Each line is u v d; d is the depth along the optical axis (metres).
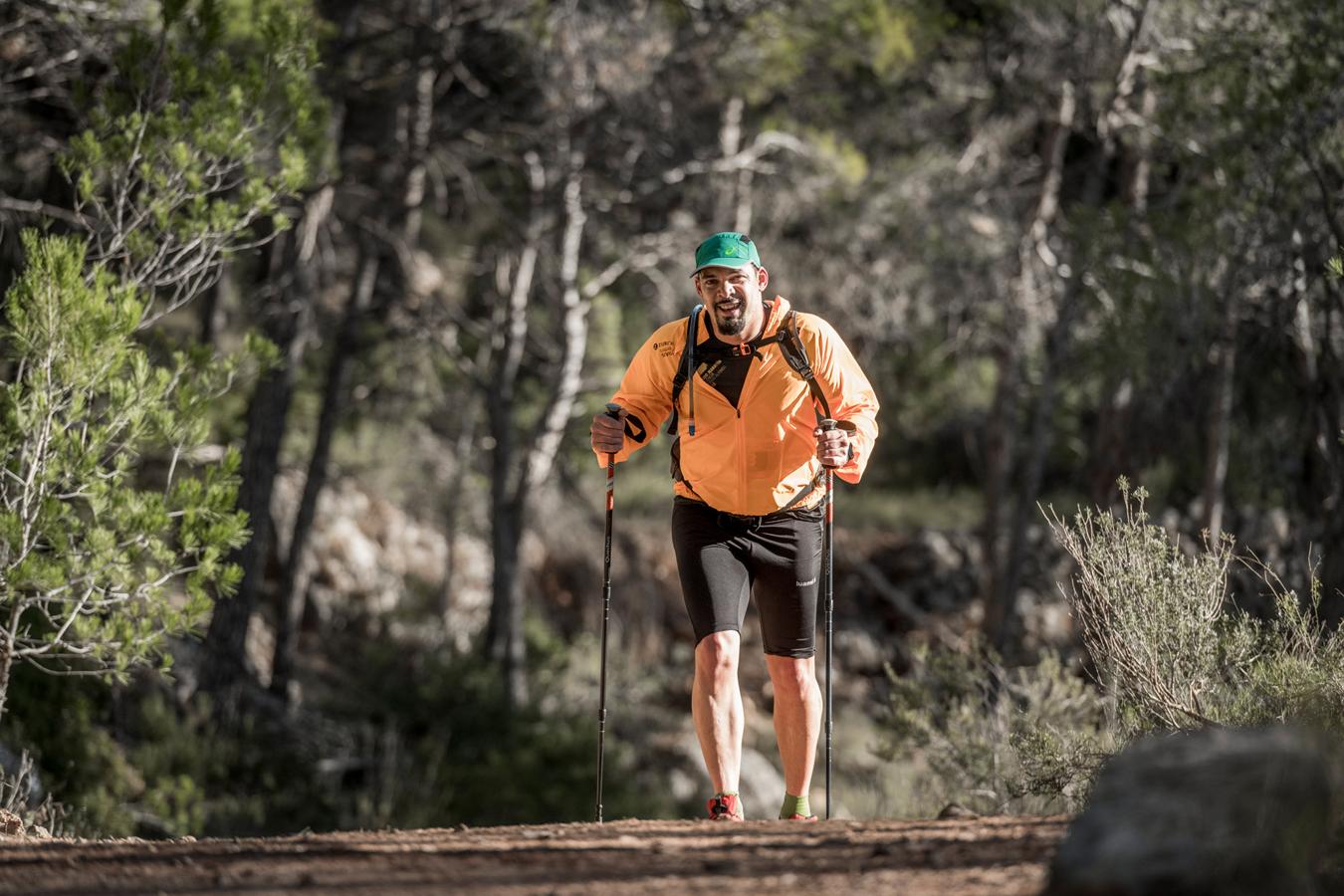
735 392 6.81
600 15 22.52
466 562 33.66
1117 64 24.38
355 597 31.12
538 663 28.61
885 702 14.19
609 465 7.47
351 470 32.97
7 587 8.27
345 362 26.77
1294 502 16.53
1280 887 3.12
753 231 28.11
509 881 4.07
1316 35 15.80
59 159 9.83
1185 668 6.66
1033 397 29.67
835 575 34.97
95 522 8.48
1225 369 17.25
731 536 6.92
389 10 23.77
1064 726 9.23
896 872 4.04
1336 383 15.30
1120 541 7.17
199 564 8.55
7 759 12.46
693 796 25.58
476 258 31.84
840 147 26.97
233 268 26.58
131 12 15.76
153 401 8.55
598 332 30.80
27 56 17.05
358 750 22.66
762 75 23.83
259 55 10.80
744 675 32.00
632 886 3.96
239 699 21.73
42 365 8.33
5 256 16.36
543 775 21.89
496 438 27.14
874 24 22.95
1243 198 16.59
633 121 24.55
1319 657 6.34
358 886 4.03
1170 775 3.32
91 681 17.97
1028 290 27.42
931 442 39.41
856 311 28.94
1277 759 3.28
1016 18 25.86
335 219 26.36
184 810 17.23
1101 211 19.67
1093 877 3.20
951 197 27.59
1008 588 27.45
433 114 26.55
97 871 4.29
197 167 9.83
